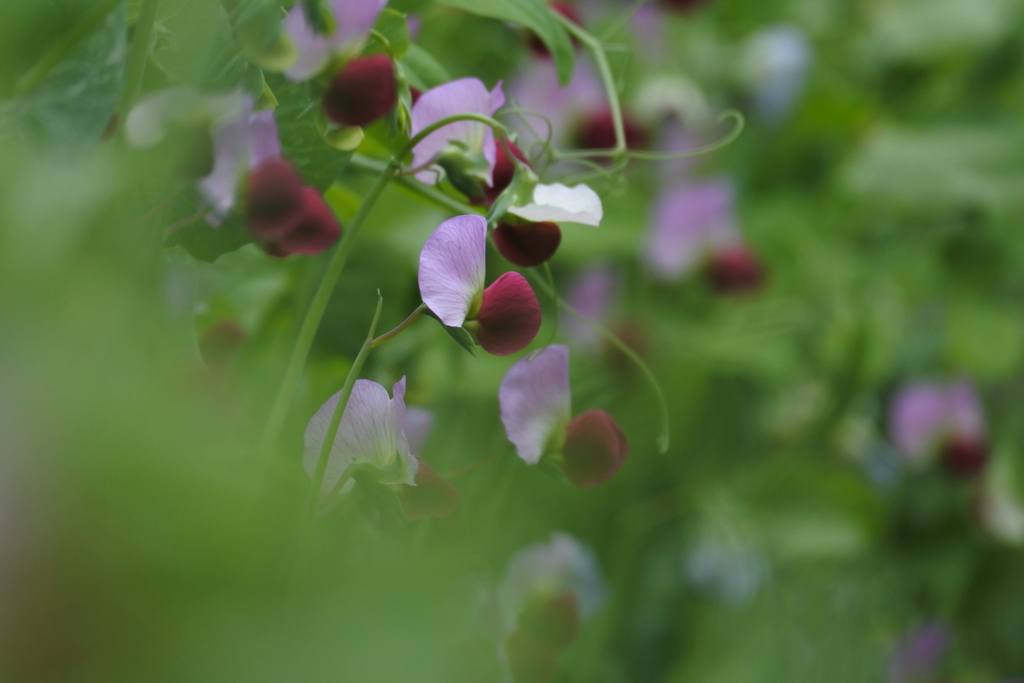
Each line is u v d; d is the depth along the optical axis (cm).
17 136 51
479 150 57
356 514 54
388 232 70
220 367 64
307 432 54
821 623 98
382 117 56
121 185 48
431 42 76
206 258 55
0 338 22
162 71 53
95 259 41
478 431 70
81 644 21
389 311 69
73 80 51
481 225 55
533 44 66
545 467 57
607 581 89
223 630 23
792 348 123
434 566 30
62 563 21
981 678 115
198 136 51
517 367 57
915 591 120
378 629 26
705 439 112
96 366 24
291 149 56
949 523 124
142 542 22
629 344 110
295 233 55
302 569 30
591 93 92
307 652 25
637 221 124
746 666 91
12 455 21
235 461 26
